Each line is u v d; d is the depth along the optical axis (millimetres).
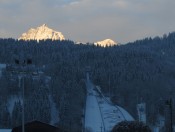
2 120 167625
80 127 168000
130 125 67625
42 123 75250
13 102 199000
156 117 179250
